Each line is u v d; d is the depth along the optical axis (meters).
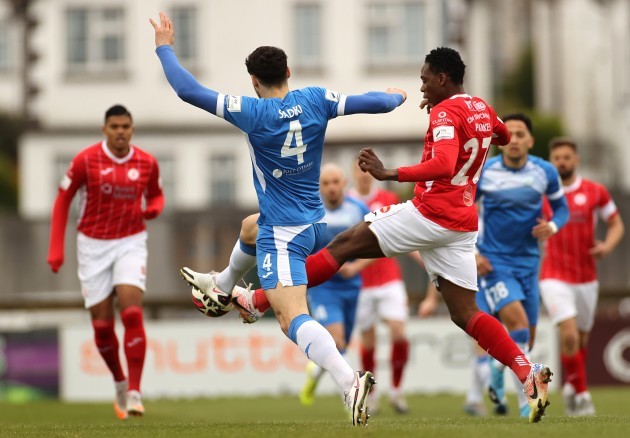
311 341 25.62
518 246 37.06
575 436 23.12
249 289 28.75
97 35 117.19
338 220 43.62
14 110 144.25
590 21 148.00
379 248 27.36
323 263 27.38
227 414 45.31
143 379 58.19
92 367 58.47
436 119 26.56
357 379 24.95
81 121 117.06
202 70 115.94
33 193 116.75
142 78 116.75
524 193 36.66
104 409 49.09
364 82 115.19
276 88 26.70
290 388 58.34
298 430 25.11
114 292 37.81
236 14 115.88
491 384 40.22
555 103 151.50
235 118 26.14
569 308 43.28
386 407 51.12
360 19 115.12
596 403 48.25
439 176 26.02
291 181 26.55
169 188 116.12
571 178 43.62
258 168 26.56
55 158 117.12
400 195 102.94
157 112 116.62
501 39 189.62
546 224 36.16
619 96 137.38
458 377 57.72
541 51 153.38
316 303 43.81
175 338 58.34
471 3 124.94
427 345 57.97
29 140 117.00
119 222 37.34
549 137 134.88
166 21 27.17
